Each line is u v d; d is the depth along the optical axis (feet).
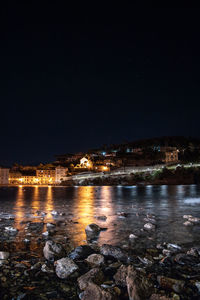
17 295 15.06
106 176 503.61
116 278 17.19
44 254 22.76
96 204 87.92
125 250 24.88
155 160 613.93
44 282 17.06
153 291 15.29
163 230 35.45
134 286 14.94
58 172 643.04
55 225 40.01
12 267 19.88
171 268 19.54
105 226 39.11
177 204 86.22
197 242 28.25
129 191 221.25
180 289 15.60
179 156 637.71
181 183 416.46
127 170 538.88
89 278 16.70
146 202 96.99
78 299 14.62
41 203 94.32
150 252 24.06
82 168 654.12
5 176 626.23
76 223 42.22
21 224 41.55
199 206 77.51
